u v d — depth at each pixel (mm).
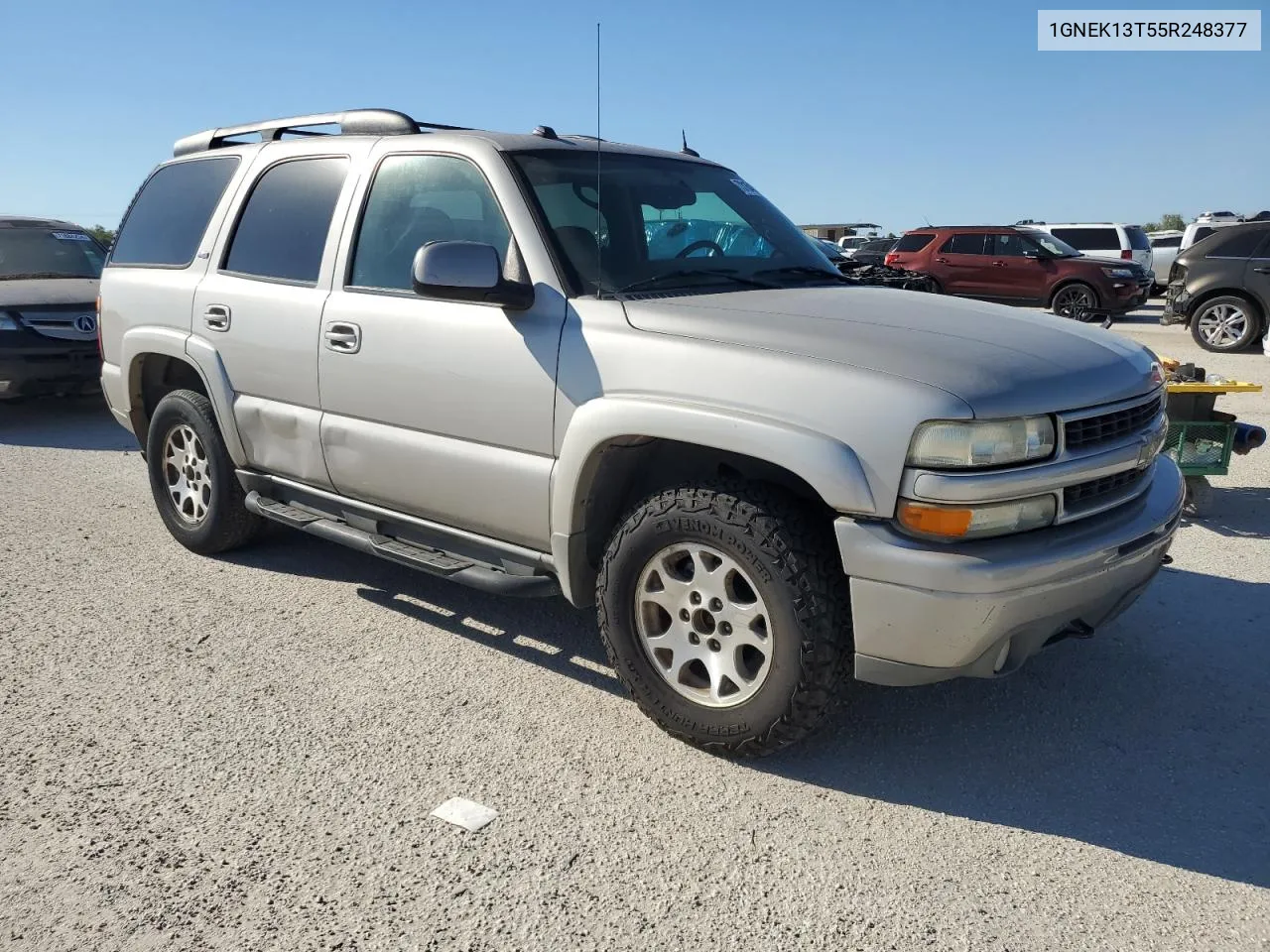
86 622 4324
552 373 3355
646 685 3322
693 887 2625
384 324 3867
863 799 3033
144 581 4828
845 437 2783
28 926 2465
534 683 3783
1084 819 2936
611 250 3602
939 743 3363
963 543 2748
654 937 2439
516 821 2902
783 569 2928
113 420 9250
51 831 2838
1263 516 5961
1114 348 3334
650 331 3191
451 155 3848
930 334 3070
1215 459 5762
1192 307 14500
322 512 4449
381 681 3785
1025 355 3000
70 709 3545
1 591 4676
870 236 36000
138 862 2707
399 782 3096
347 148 4277
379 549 4016
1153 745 3354
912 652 2812
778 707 3016
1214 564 5086
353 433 4051
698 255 3834
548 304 3422
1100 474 2996
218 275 4715
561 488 3355
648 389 3125
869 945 2414
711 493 3090
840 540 2814
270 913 2514
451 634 4238
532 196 3602
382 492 4043
